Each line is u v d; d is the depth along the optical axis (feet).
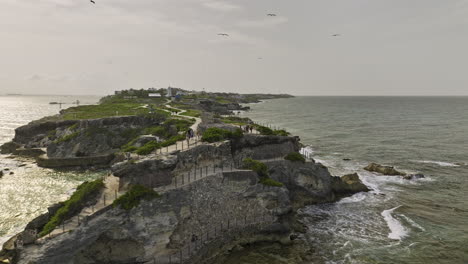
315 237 122.11
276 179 154.20
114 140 245.86
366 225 131.44
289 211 125.80
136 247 98.12
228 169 130.52
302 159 161.89
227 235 115.24
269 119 513.45
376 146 285.02
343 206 151.94
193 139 153.48
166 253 102.32
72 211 97.19
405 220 135.44
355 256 107.86
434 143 296.30
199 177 117.80
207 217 113.19
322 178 158.71
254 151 158.61
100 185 107.96
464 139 315.17
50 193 169.58
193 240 107.24
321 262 104.99
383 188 176.24
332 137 331.98
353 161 232.32
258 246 117.50
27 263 83.46
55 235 88.84
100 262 94.02
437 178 192.65
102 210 96.07
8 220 133.90
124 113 302.45
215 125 184.75
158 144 139.95
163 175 111.55
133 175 107.34
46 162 222.69
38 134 281.13
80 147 232.32
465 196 163.32
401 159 237.66
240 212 120.98
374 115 599.16
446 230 125.90
